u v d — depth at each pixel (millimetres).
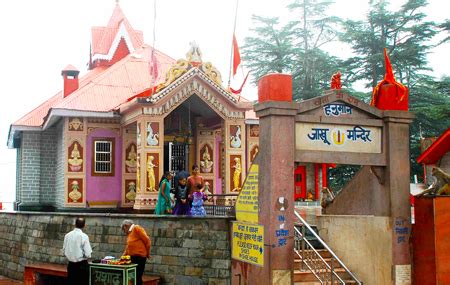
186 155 25062
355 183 15148
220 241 14461
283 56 40781
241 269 13602
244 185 13688
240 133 23312
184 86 22062
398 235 13438
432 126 34656
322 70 40219
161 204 17109
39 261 18672
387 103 13695
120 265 13273
